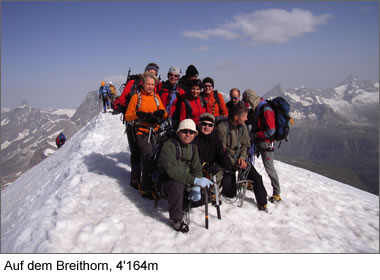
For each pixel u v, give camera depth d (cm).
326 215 546
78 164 724
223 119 521
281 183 696
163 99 600
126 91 524
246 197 561
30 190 909
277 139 543
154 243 399
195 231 430
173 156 413
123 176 625
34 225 432
